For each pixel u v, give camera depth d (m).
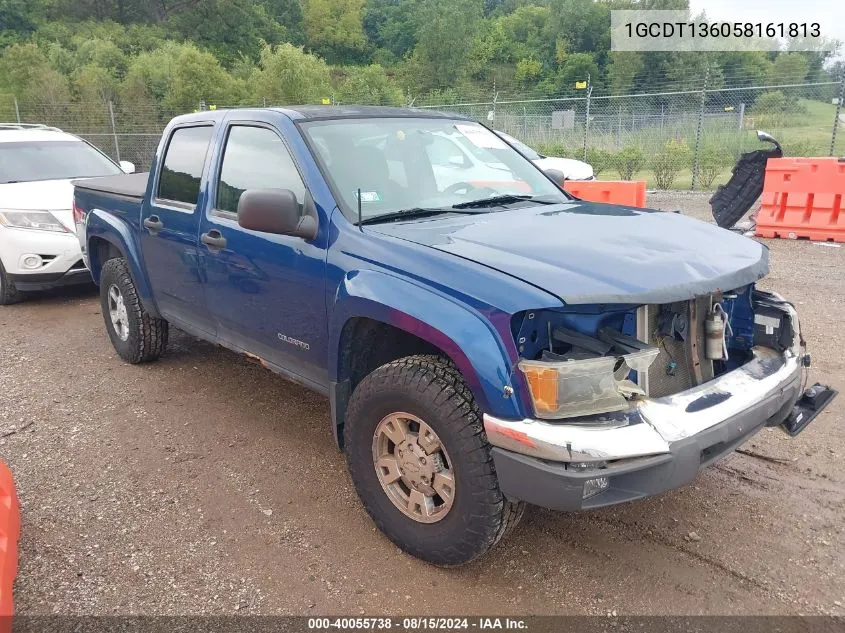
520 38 85.06
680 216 3.69
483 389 2.60
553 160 13.34
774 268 8.41
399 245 3.03
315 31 98.75
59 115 32.34
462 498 2.79
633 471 2.50
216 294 4.21
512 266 2.73
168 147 4.77
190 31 81.38
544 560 3.12
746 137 19.84
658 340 2.88
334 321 3.27
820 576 2.97
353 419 3.18
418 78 76.75
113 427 4.58
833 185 9.81
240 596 2.92
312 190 3.46
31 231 7.37
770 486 3.69
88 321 7.19
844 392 4.77
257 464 4.06
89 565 3.13
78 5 80.38
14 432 4.53
